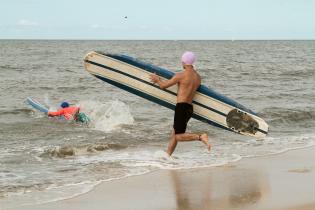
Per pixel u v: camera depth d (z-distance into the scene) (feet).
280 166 81.46
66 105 139.23
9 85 245.65
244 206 58.03
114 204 59.67
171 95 94.89
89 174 76.07
